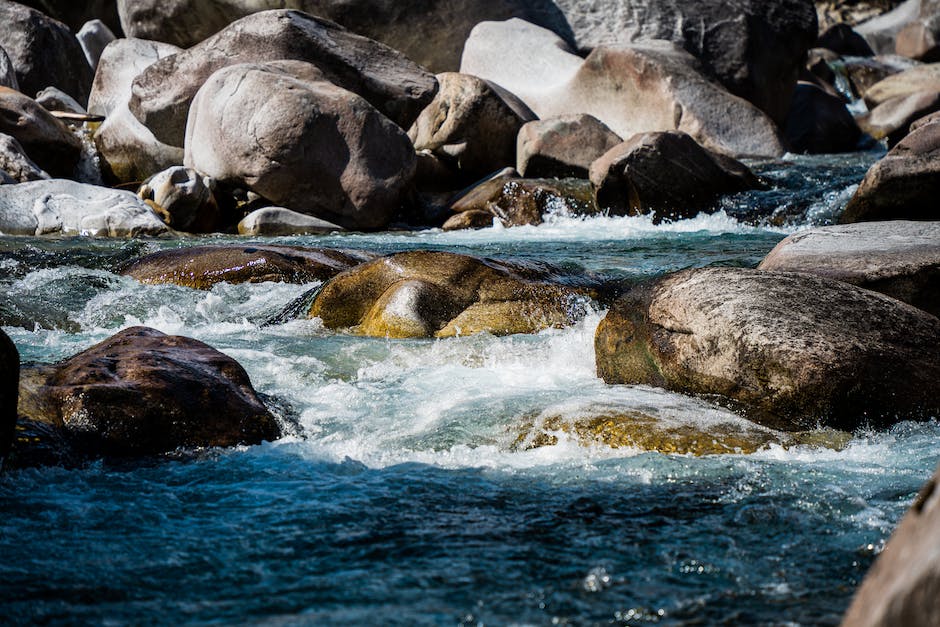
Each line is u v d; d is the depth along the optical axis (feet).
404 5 80.89
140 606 14.10
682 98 70.59
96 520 17.44
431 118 66.28
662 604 13.87
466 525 17.12
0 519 17.40
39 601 14.26
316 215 56.85
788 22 85.51
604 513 17.63
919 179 43.06
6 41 76.23
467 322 31.78
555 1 85.87
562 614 13.56
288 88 56.18
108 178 66.28
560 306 32.40
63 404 21.29
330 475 20.02
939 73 100.17
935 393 22.84
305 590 14.56
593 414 22.41
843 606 13.70
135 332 25.55
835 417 22.63
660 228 54.39
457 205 60.44
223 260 38.06
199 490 19.08
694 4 84.07
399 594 14.35
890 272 27.99
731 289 24.95
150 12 81.97
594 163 58.23
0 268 39.52
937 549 7.73
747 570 15.03
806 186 59.41
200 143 58.39
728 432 21.75
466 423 22.88
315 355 28.94
